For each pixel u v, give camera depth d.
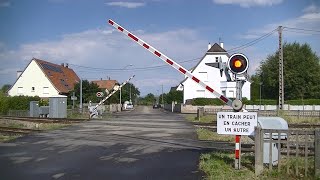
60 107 37.72
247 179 8.87
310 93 80.00
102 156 12.51
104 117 39.91
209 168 10.14
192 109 62.59
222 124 9.90
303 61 80.00
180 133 20.48
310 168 9.27
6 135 19.28
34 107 37.22
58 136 18.64
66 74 91.62
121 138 17.89
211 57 71.94
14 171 10.10
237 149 9.98
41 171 10.09
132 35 11.28
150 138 17.94
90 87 69.62
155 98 179.38
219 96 10.41
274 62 81.38
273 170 9.30
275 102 66.44
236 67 10.05
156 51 11.14
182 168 10.42
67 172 9.97
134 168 10.46
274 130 9.25
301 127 24.50
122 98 94.94
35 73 78.12
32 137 18.17
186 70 10.84
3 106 44.84
